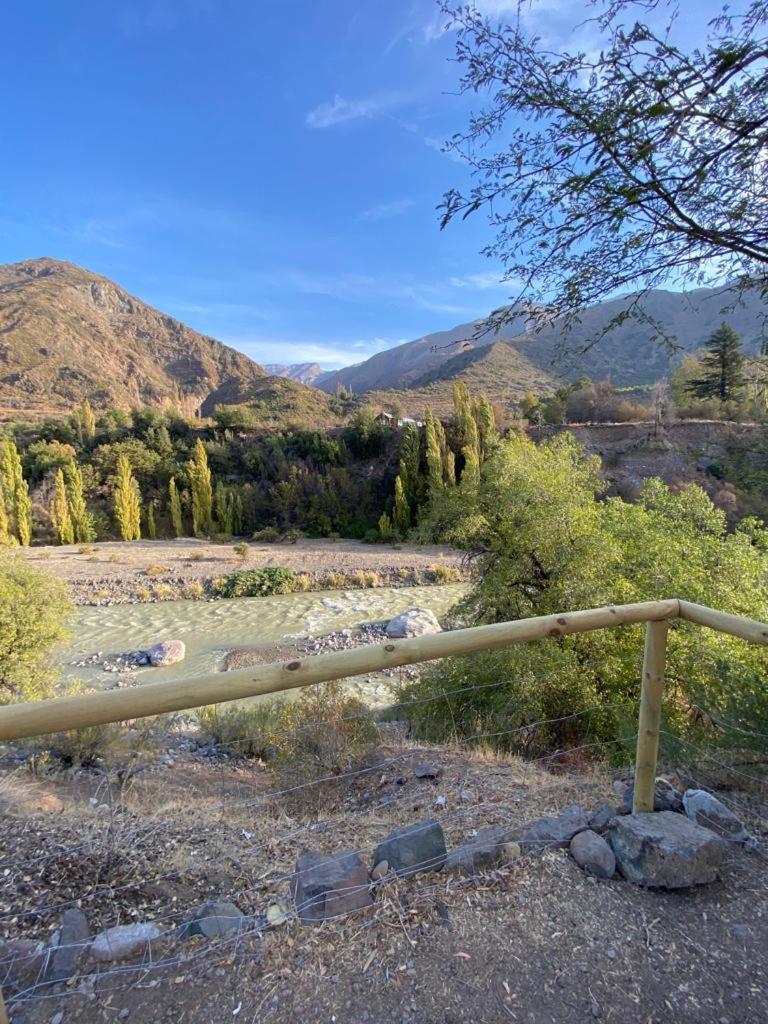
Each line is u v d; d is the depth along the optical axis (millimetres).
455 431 31594
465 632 1742
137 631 14430
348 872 1827
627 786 2691
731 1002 1424
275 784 4113
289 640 13508
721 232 1535
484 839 2137
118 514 29391
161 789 4051
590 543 6801
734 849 2107
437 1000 1421
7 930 1738
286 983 1479
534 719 5148
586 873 1944
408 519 28953
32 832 2508
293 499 31094
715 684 4418
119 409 45594
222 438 37750
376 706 8398
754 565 6289
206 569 20969
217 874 2152
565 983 1476
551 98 1437
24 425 41125
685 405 23125
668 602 2084
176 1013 1393
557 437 8609
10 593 7242
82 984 1479
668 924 1701
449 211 1704
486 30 1456
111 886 2031
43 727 1236
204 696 1396
